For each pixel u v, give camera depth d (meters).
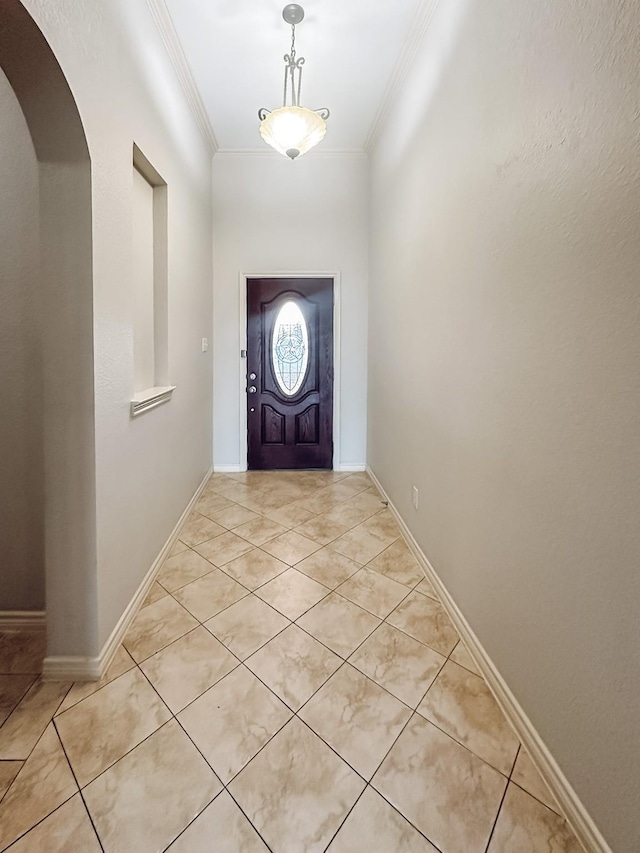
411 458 2.60
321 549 2.59
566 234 1.09
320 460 4.32
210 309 3.89
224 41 2.41
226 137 3.60
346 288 4.06
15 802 1.11
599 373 0.98
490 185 1.51
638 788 0.88
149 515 2.15
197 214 3.26
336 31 2.33
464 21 1.72
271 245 3.98
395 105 2.89
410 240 2.57
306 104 3.07
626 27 0.88
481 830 1.06
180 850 1.02
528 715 1.28
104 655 1.59
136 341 2.20
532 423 1.26
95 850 1.01
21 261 1.73
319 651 1.69
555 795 1.13
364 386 4.20
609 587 0.95
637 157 0.86
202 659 1.65
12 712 1.39
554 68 1.12
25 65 1.26
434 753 1.26
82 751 1.26
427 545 2.29
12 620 1.84
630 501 0.89
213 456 4.21
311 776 1.19
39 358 1.76
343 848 1.02
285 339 4.16
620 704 0.92
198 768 1.21
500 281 1.45
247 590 2.13
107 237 1.60
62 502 1.53
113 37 1.65
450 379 1.93
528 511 1.29
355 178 3.94
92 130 1.47
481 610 1.61
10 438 1.79
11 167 1.69
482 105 1.56
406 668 1.61
